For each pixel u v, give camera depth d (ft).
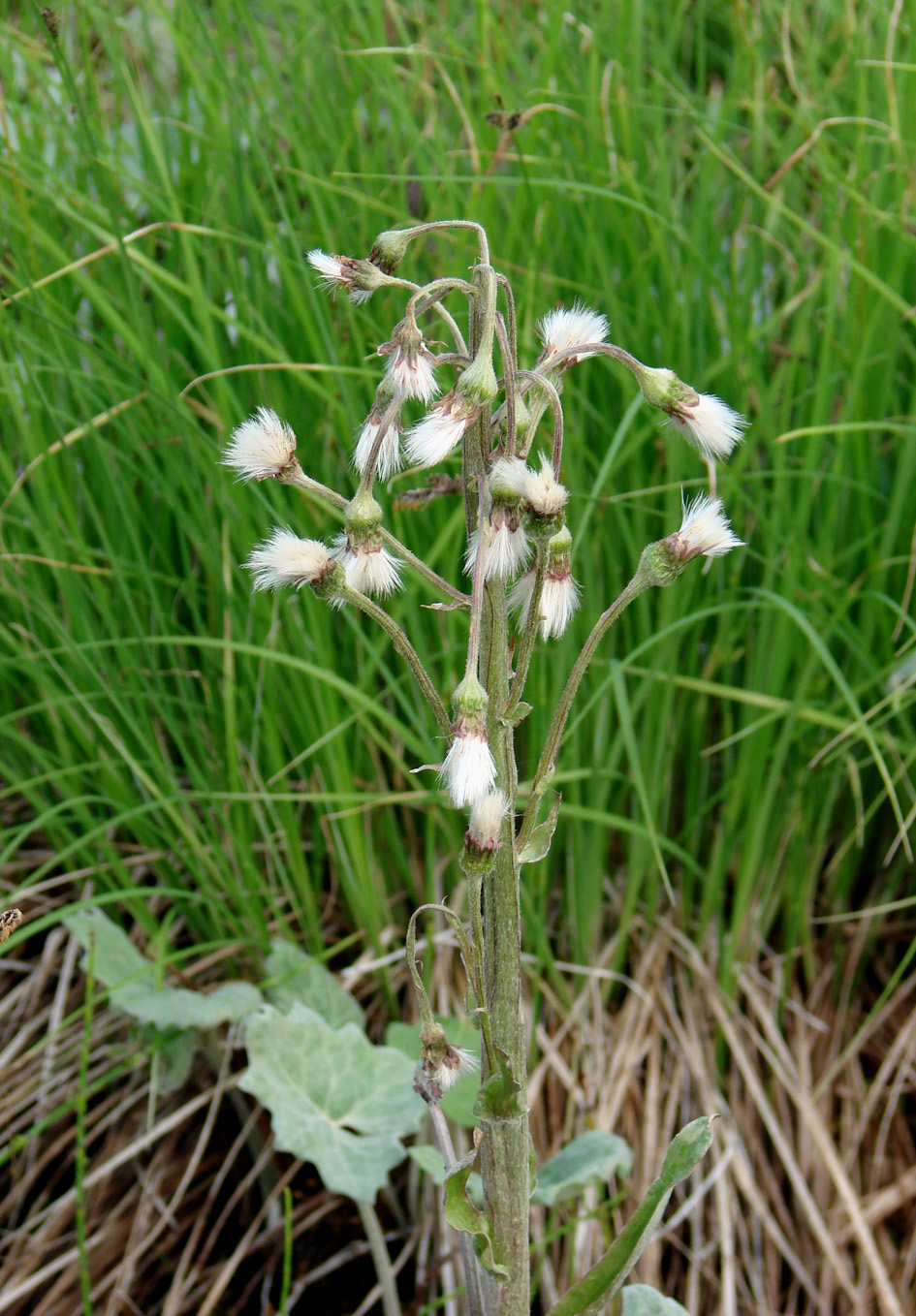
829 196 2.19
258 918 2.18
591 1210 2.05
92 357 2.05
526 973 2.29
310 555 1.12
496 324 1.07
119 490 2.23
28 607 2.05
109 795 2.25
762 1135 2.23
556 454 1.13
